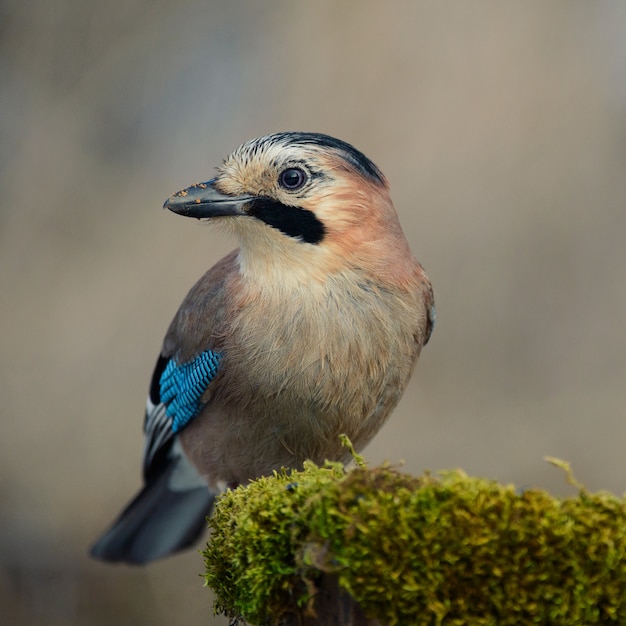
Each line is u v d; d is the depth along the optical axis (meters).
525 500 3.21
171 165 13.73
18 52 14.38
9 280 13.19
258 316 5.75
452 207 12.30
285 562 3.48
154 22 14.41
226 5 14.11
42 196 13.69
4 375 12.49
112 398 12.29
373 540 3.17
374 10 13.01
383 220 5.90
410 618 3.18
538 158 12.47
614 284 12.43
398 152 12.41
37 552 11.94
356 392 5.77
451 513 3.16
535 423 11.94
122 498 12.01
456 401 12.07
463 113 12.53
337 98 12.77
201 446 6.31
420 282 6.11
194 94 14.11
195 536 7.62
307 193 5.70
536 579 3.15
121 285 12.74
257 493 3.76
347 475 3.45
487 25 12.77
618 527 3.21
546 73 12.66
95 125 14.19
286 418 5.80
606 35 13.02
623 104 13.03
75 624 11.67
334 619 3.38
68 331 12.61
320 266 5.70
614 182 12.68
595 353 12.34
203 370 6.07
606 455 11.75
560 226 12.47
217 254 12.65
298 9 13.41
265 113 13.15
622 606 3.20
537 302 12.34
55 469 12.17
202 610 11.63
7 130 14.13
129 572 11.91
